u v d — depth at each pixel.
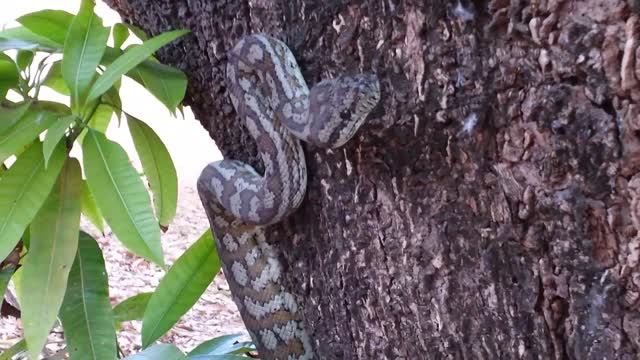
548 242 1.16
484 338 1.23
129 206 1.29
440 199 1.21
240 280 1.43
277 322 1.42
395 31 1.17
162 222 1.51
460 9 1.13
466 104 1.15
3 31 1.43
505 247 1.18
